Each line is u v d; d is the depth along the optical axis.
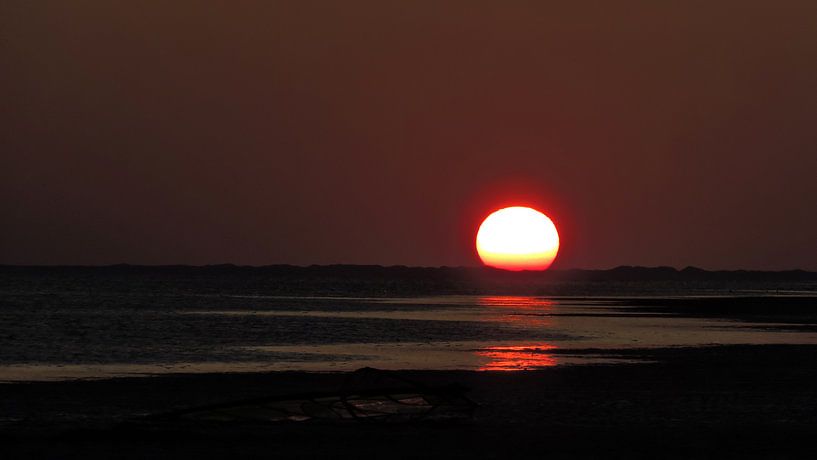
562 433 77.94
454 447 71.75
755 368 128.50
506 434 77.50
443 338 186.38
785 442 74.62
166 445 71.44
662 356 147.38
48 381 112.44
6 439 71.81
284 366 131.75
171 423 82.00
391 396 87.12
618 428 80.69
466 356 147.00
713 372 123.19
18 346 163.12
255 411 84.75
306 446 71.75
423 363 135.75
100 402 95.19
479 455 68.94
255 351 155.25
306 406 86.00
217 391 103.56
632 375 118.88
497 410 90.56
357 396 86.94
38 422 82.69
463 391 86.31
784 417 87.50
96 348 160.00
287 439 74.69
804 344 174.75
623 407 92.81
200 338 184.25
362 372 89.75
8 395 98.88
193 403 95.31
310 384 109.88
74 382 110.38
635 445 73.00
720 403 95.94
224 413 83.94
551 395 100.50
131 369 127.31
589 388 106.25
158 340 178.75
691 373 121.62
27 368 128.38
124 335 191.12
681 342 178.88
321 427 81.19
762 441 74.88
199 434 76.56
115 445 70.94
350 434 77.44
